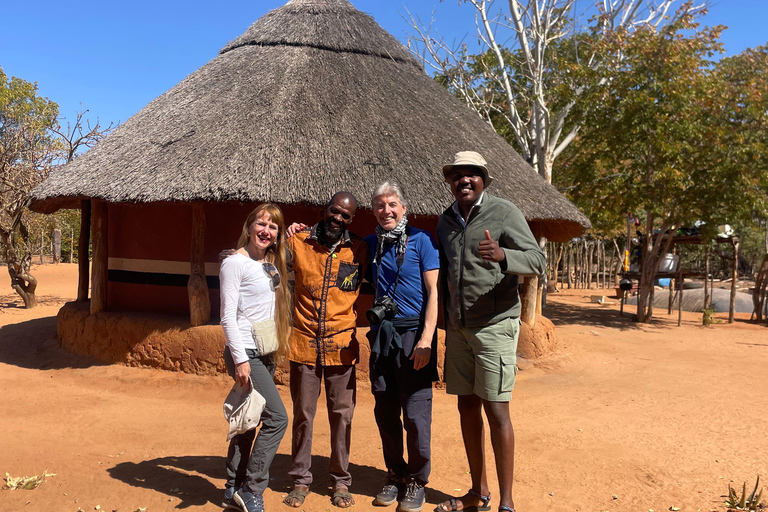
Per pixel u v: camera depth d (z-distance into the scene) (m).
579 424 5.16
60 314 7.98
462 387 3.31
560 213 7.53
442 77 18.06
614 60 12.40
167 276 7.46
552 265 23.70
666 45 11.59
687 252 27.11
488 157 7.75
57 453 4.30
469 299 3.18
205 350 6.46
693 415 5.50
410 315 3.41
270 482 3.75
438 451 4.40
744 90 11.77
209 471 3.96
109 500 3.46
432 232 7.30
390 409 3.46
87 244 8.52
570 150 17.53
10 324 10.09
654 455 4.34
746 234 27.61
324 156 6.49
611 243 26.91
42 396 5.95
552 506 3.44
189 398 6.02
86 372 6.81
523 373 7.27
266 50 8.45
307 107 7.18
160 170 6.51
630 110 11.57
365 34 8.94
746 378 7.19
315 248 3.55
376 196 3.47
